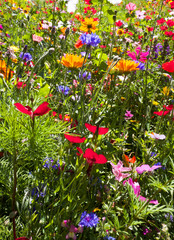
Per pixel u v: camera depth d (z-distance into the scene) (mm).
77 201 1206
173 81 2023
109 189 1531
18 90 1456
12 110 988
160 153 1770
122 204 1581
